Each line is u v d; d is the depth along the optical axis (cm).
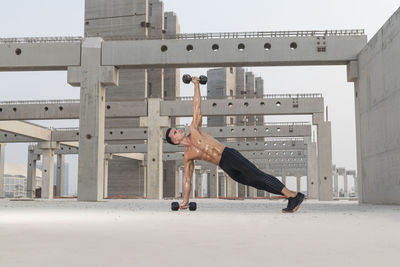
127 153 6025
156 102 4003
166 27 7456
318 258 358
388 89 2025
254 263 333
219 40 2698
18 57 2753
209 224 729
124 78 6494
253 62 2692
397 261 344
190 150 1225
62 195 6700
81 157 2700
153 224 729
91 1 6556
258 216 975
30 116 3916
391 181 1988
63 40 2767
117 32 6425
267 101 3844
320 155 3853
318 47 2647
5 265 323
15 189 17650
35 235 545
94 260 348
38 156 6091
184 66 2780
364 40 2630
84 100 2734
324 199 3831
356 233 570
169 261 343
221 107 3878
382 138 2116
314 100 3831
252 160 7300
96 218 897
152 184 3966
